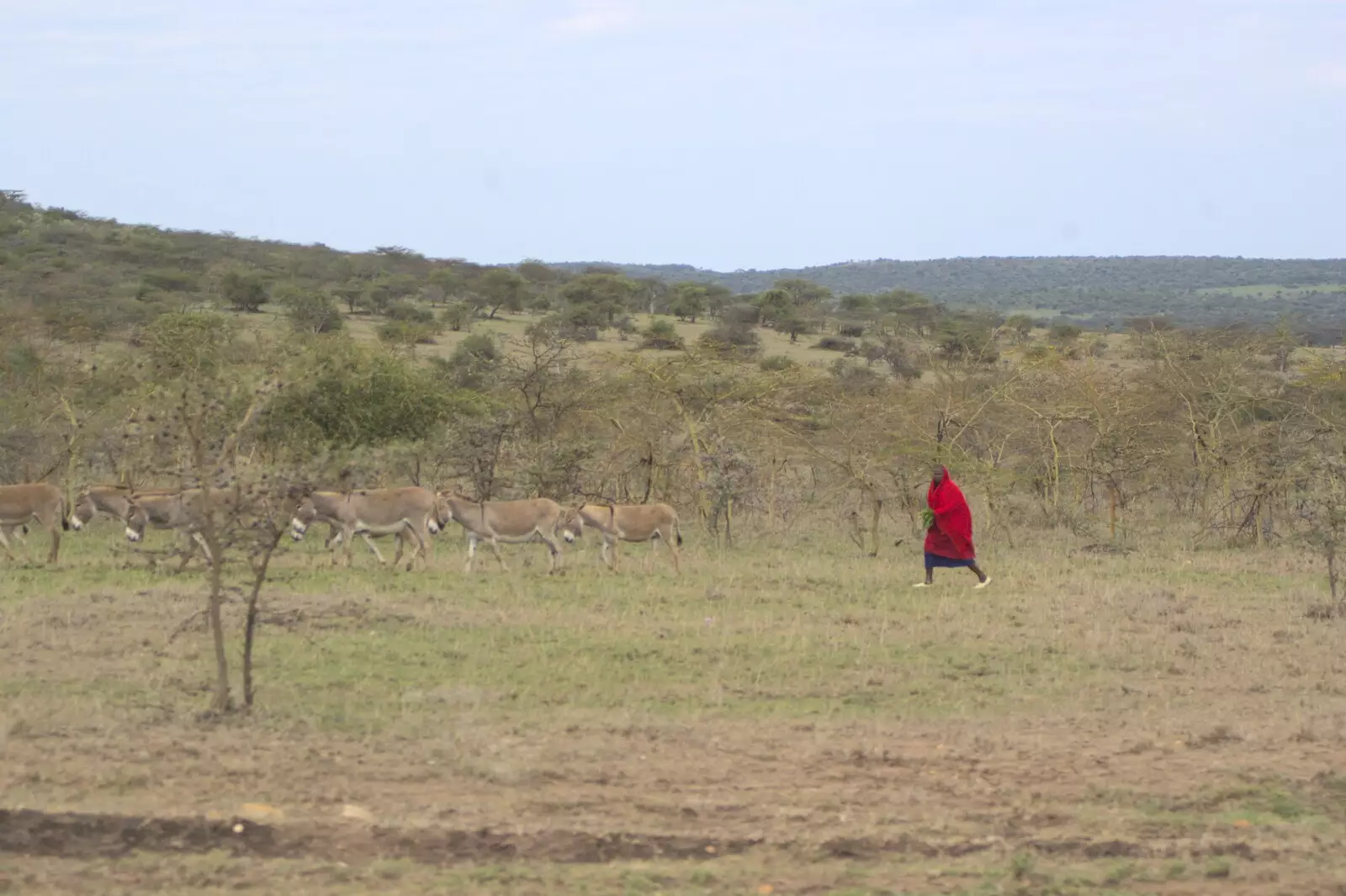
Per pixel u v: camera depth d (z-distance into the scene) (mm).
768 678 15773
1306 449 31047
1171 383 35344
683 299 97938
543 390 35531
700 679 15641
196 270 95562
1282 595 22969
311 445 30344
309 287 89312
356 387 31438
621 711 13859
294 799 10578
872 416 33438
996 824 10523
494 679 15336
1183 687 15750
